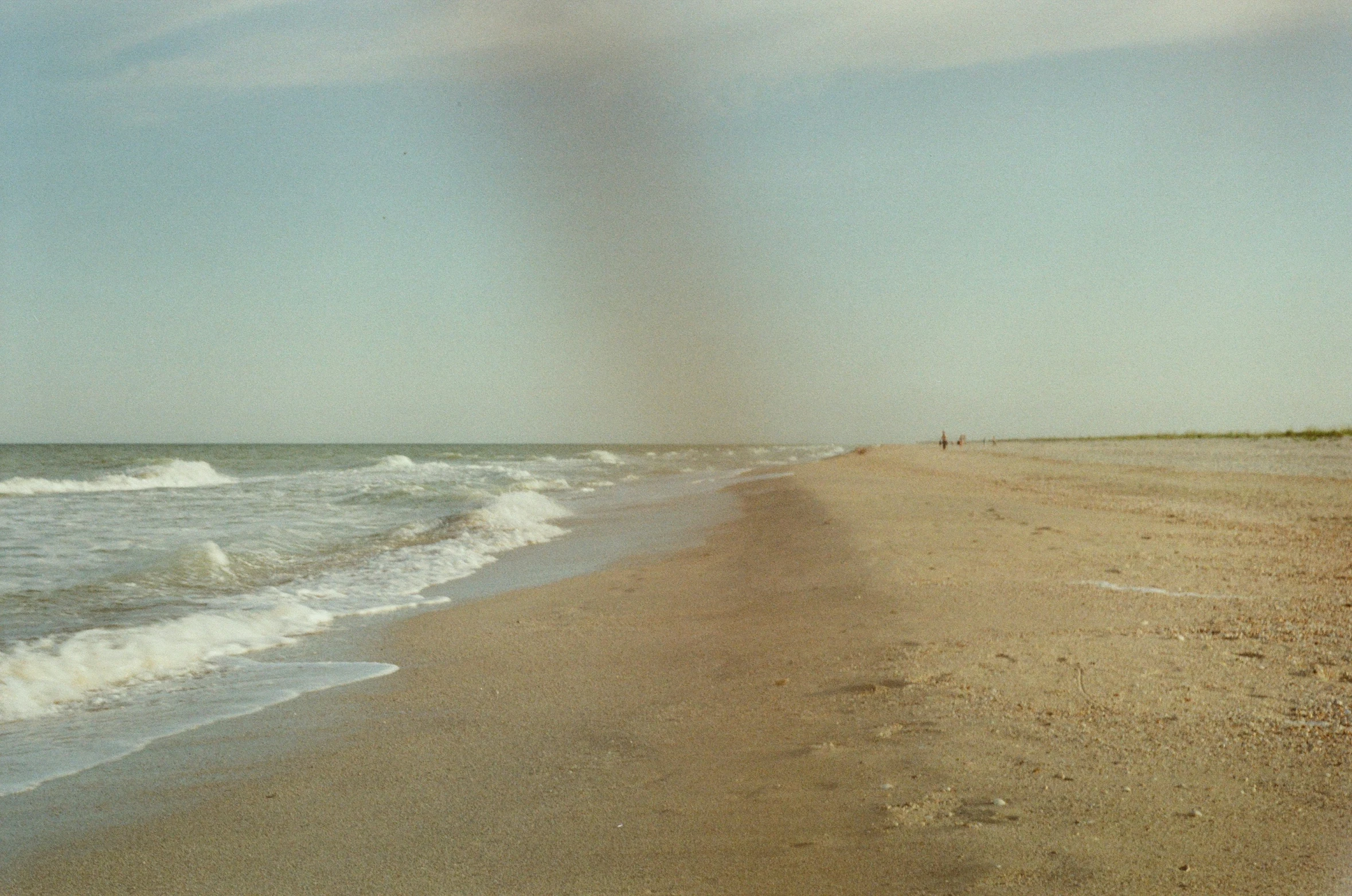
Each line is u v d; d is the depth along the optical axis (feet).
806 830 13.09
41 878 13.04
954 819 13.10
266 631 30.12
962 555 38.86
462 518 61.11
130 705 22.02
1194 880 11.06
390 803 15.38
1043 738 16.39
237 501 80.84
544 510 70.95
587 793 15.26
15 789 16.60
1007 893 10.87
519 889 11.87
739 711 19.44
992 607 28.37
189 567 41.27
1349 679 19.89
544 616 32.12
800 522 55.42
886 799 13.98
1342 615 26.71
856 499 68.95
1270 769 14.70
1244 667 21.07
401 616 32.78
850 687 20.40
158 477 104.88
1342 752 15.39
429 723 20.08
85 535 53.67
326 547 50.70
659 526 63.21
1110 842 12.18
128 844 14.15
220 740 19.27
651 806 14.46
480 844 13.44
